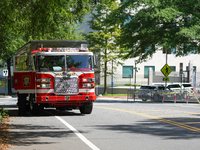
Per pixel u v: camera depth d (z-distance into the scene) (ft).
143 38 154.10
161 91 151.94
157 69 261.85
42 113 84.28
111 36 208.33
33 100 75.97
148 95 157.38
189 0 146.00
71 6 63.21
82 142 43.14
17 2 59.77
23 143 42.24
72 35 199.52
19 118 71.82
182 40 147.54
